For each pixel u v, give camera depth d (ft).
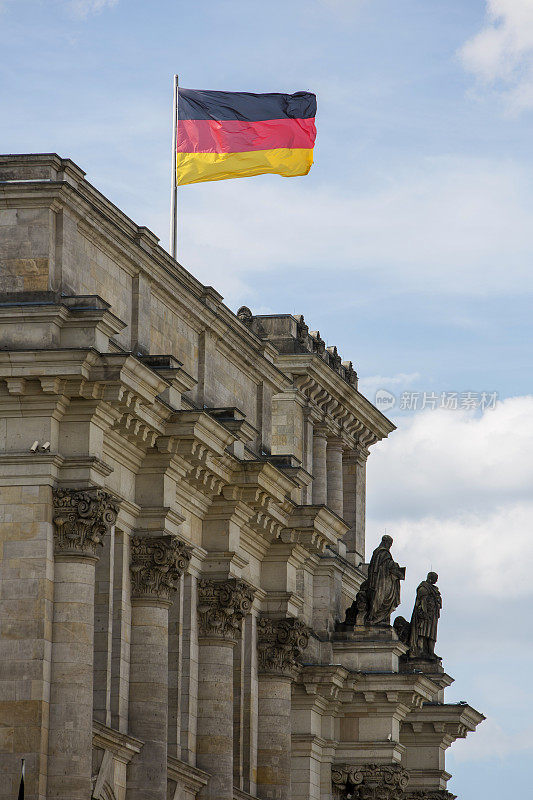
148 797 488.85
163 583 501.15
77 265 473.67
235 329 574.97
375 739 652.07
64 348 446.19
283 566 591.78
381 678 648.38
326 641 653.71
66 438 456.86
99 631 484.33
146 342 512.63
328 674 632.38
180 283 533.55
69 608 449.48
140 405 476.13
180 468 511.40
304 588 646.74
